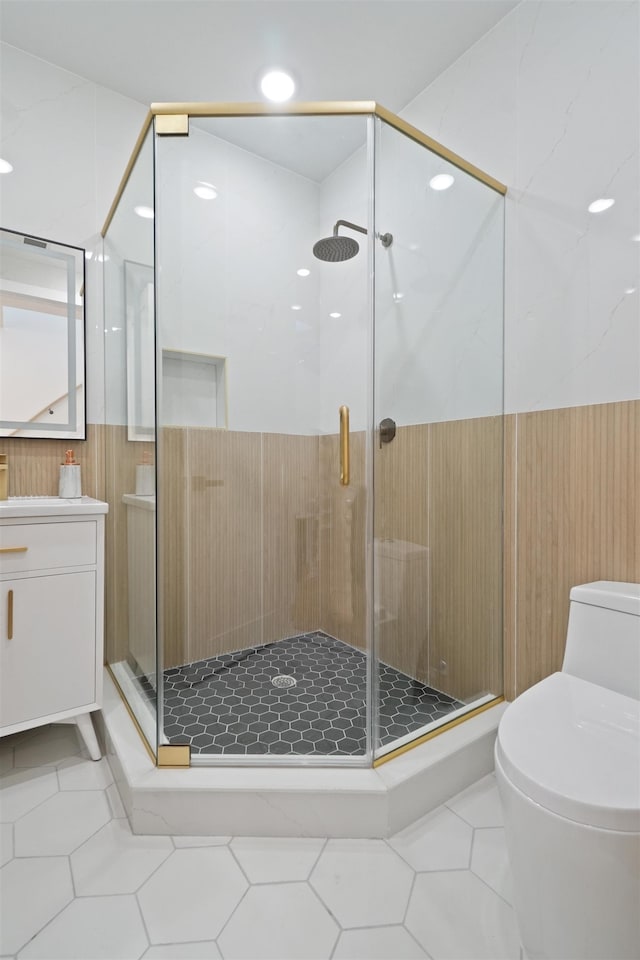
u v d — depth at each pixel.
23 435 1.88
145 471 1.57
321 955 0.99
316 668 1.94
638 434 1.43
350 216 1.81
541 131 1.65
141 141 1.58
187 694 1.78
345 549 1.88
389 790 1.29
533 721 1.09
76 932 1.03
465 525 1.73
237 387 2.00
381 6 1.68
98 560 1.63
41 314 1.92
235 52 1.88
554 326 1.64
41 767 1.59
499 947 1.01
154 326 1.50
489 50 1.80
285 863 1.22
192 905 1.10
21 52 1.87
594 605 1.34
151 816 1.30
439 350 1.68
